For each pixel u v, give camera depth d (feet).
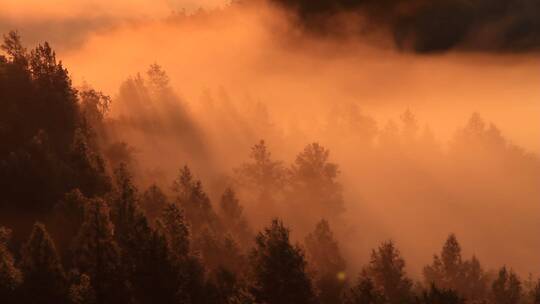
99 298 410.52
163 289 430.20
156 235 442.09
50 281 394.73
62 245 476.54
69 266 446.60
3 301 381.19
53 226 488.44
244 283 467.93
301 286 453.58
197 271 458.09
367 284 462.19
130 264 439.22
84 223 441.68
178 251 479.82
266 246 469.98
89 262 426.92
